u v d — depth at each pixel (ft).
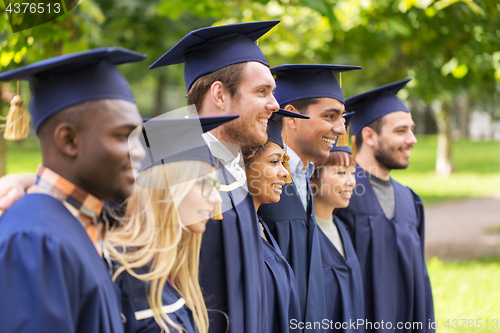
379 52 21.18
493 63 19.79
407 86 22.38
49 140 3.71
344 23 19.53
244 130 6.13
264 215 7.70
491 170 52.65
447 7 18.26
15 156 48.34
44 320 3.29
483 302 15.78
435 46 20.33
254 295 5.99
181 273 5.11
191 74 6.52
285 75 8.23
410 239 9.64
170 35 32.24
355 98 10.03
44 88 3.68
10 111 4.36
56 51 12.79
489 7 17.89
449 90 22.20
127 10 28.48
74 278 3.55
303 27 21.48
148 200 4.52
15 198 4.04
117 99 3.72
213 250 5.84
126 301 4.46
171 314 4.69
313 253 7.71
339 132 8.09
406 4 16.87
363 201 9.52
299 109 8.00
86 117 3.59
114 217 4.55
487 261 21.06
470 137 89.04
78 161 3.67
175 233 4.55
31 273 3.34
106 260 4.32
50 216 3.61
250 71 6.14
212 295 5.79
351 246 8.86
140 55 3.96
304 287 7.57
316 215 8.64
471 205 34.19
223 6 18.21
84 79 3.67
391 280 9.28
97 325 3.67
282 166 6.86
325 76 8.15
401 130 9.73
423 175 48.42
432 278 18.44
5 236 3.46
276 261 6.96
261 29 6.54
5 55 11.32
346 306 8.13
